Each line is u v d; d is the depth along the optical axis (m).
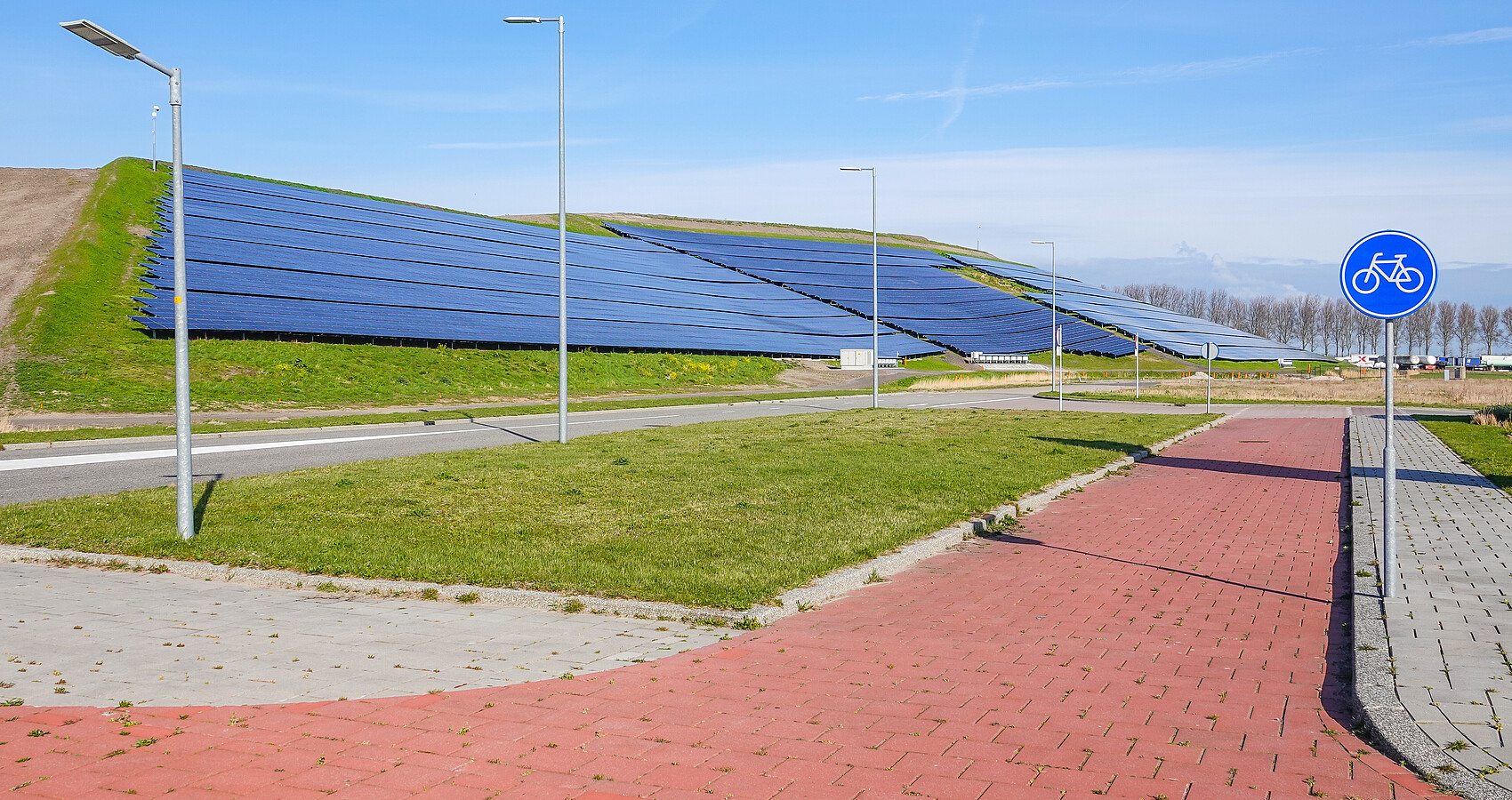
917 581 9.36
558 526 11.53
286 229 65.69
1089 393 54.53
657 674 6.48
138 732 5.42
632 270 86.25
